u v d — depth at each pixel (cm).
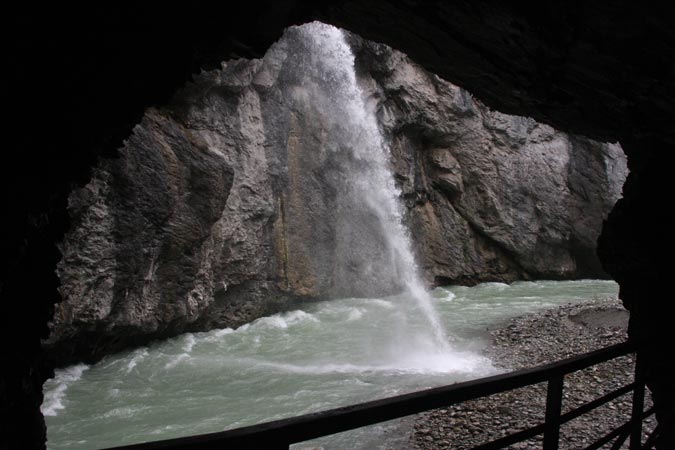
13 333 358
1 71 302
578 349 1105
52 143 361
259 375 974
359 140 1819
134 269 1045
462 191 2120
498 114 2109
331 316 1513
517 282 2159
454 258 2078
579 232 2197
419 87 1975
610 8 310
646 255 510
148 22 366
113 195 1002
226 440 145
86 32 337
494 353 1131
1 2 283
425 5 399
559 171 2186
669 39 314
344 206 1761
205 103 1300
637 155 523
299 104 1636
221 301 1355
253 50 461
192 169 1181
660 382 458
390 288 1862
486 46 432
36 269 396
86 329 966
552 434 234
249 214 1409
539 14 355
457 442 675
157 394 876
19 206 337
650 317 507
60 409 807
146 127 1102
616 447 297
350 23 471
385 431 712
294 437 155
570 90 443
